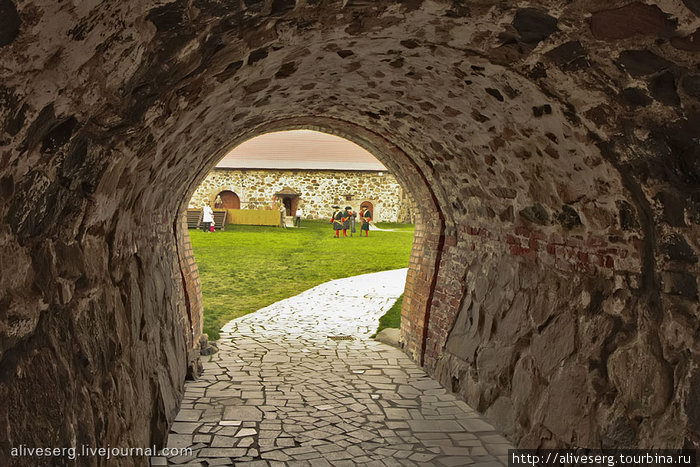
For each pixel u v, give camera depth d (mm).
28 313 1818
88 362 2338
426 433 4453
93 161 2188
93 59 1637
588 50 2457
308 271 14164
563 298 3891
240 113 4332
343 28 2787
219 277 12945
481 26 2639
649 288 2992
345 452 4039
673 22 2039
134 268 3596
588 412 3422
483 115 3775
